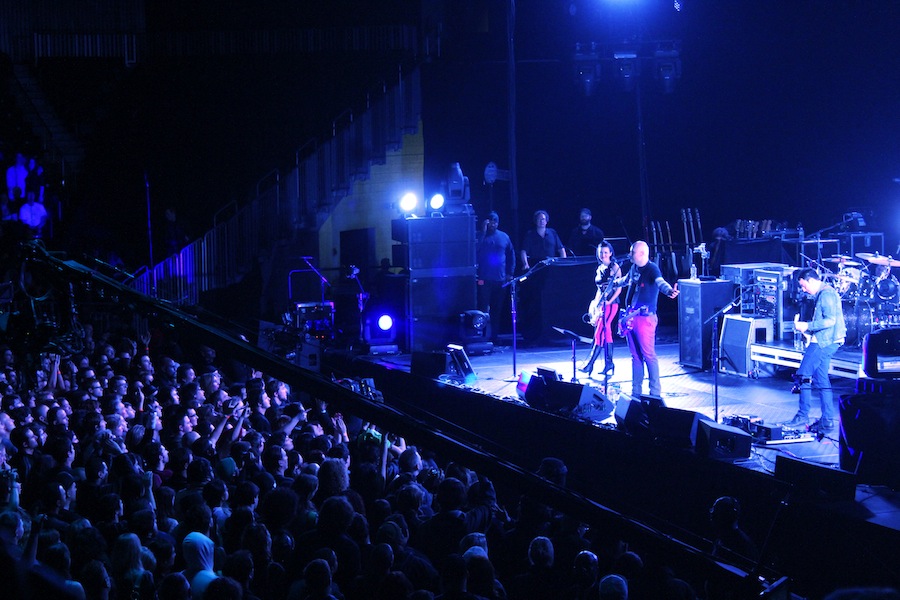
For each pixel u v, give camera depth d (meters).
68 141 21.28
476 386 13.52
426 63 20.55
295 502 5.72
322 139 20.80
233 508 6.25
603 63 19.48
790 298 13.75
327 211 18.39
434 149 20.69
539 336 16.89
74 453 7.79
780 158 21.30
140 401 9.74
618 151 21.53
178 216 18.67
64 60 21.56
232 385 11.59
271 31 21.61
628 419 10.40
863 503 8.28
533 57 21.00
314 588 4.48
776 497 8.54
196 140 21.38
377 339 16.45
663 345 16.70
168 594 4.39
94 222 20.31
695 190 21.78
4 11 21.36
